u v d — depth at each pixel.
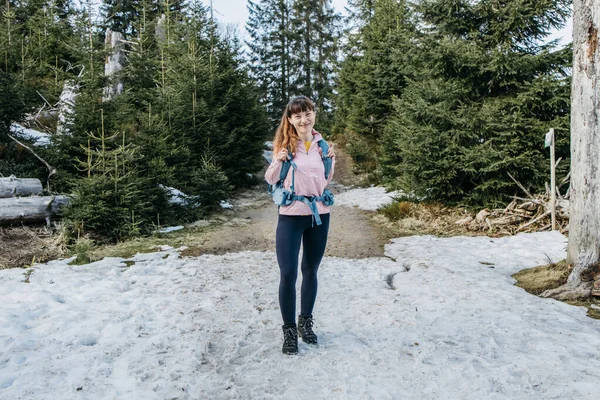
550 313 3.63
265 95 29.56
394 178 10.94
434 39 7.99
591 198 4.09
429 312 3.72
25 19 15.26
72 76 8.70
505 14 7.69
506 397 2.35
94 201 6.60
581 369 2.63
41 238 6.30
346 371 2.68
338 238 7.24
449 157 7.68
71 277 4.74
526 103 7.32
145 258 5.78
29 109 8.15
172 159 8.77
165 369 2.71
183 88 10.20
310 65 28.61
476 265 5.23
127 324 3.43
